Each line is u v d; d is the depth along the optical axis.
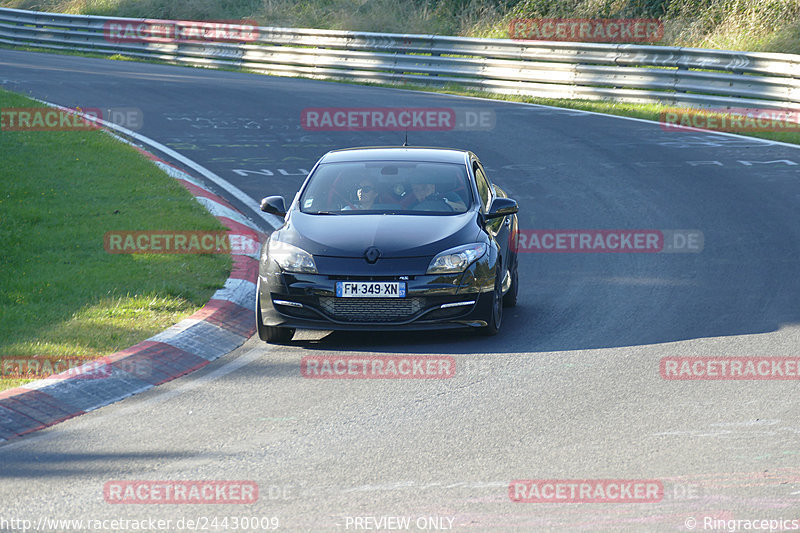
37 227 43.47
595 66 85.50
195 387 27.38
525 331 32.88
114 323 31.41
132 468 21.61
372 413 25.06
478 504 19.48
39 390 25.48
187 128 72.25
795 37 93.00
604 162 62.66
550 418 24.47
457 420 24.45
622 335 31.98
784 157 63.19
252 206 51.53
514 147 67.06
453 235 32.06
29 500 19.97
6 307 32.78
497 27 116.31
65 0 157.75
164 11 141.75
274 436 23.50
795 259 41.41
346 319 31.00
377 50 99.81
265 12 133.62
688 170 60.12
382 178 35.44
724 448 22.17
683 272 40.09
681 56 80.94
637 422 24.06
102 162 56.47
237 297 35.28
